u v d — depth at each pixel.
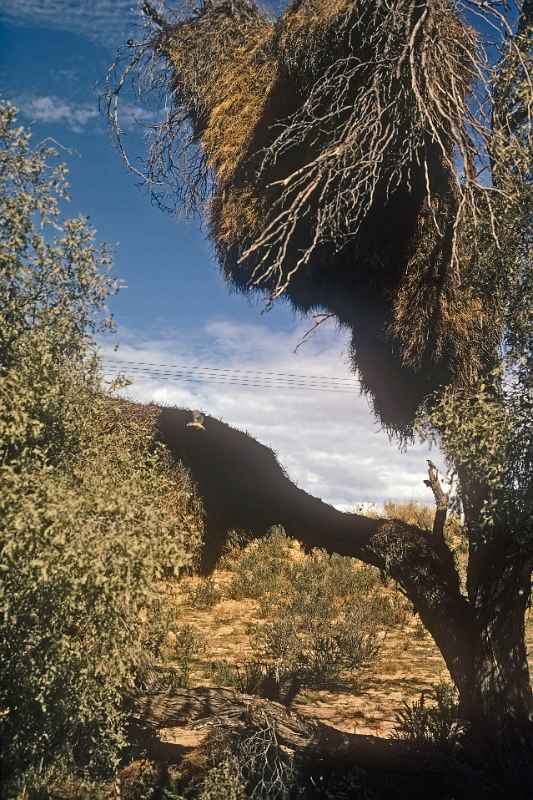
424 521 17.86
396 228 5.77
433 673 9.91
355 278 6.03
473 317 5.57
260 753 5.26
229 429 7.17
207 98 6.20
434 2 5.08
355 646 10.48
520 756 5.40
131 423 4.05
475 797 5.23
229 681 8.80
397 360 6.14
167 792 5.08
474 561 5.96
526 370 4.20
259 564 15.59
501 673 5.65
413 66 4.90
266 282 6.36
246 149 6.01
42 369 3.29
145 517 3.07
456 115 5.10
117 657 3.32
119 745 3.87
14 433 2.99
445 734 5.88
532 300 4.39
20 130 3.51
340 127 5.45
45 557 2.75
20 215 3.42
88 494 3.00
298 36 5.61
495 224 4.76
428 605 6.14
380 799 5.17
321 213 5.57
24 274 3.45
